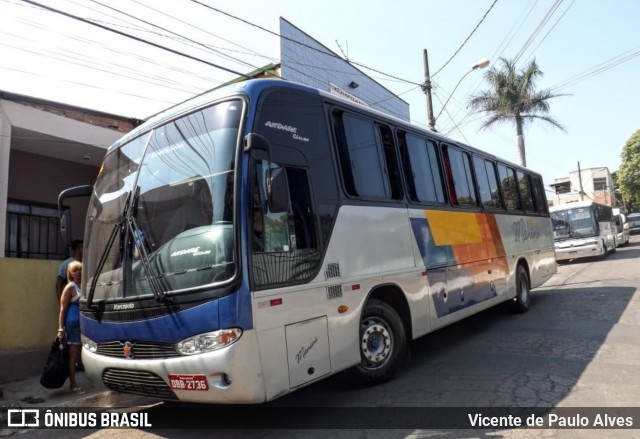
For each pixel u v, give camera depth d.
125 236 4.78
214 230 4.27
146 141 5.24
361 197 5.77
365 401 5.32
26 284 7.42
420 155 7.40
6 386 6.87
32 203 10.99
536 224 12.16
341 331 5.07
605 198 62.69
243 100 4.68
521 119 26.48
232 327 3.99
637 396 5.06
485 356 6.96
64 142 10.35
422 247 6.77
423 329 6.52
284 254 4.55
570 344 7.35
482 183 9.46
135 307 4.46
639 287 12.87
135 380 4.48
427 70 17.95
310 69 17.59
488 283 8.76
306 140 5.18
